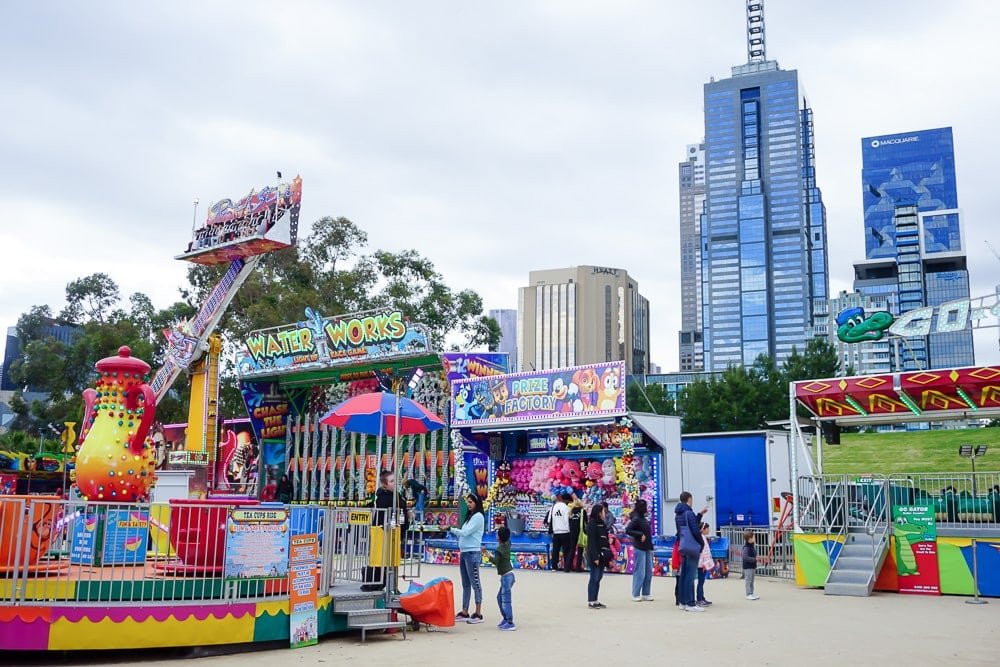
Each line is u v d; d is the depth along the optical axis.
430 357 26.78
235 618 10.40
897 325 21.92
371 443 29.47
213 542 10.53
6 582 9.56
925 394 20.09
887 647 10.94
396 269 51.00
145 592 9.98
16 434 43.91
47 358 57.97
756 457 27.42
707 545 15.28
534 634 11.92
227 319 49.75
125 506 10.11
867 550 18.23
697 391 56.44
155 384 31.52
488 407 25.11
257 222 28.98
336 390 31.03
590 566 15.01
